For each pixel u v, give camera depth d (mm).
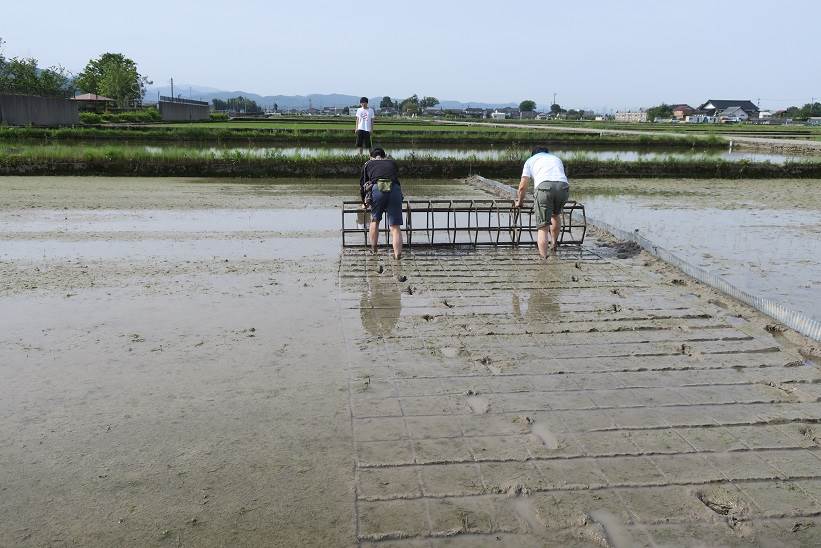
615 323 5891
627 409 4203
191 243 8898
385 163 7988
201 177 16766
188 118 56562
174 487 3271
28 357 4836
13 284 6691
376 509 3131
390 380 4586
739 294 6621
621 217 12305
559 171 8023
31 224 9891
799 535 3000
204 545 2855
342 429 3883
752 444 3781
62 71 51031
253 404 4176
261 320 5785
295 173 17250
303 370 4719
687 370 4840
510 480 3387
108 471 3396
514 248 9016
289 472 3424
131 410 4059
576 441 3789
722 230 11023
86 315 5809
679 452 3689
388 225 9102
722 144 33812
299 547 2859
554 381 4617
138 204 12102
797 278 7930
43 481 3299
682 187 17156
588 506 3186
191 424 3896
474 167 18172
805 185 17875
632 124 72938
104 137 28969
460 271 7688
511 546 2896
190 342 5211
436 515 3096
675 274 7676
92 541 2869
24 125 32625
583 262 8266
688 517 3113
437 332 5586
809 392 4480
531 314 6125
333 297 6535
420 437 3807
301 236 9547
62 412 4016
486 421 4016
